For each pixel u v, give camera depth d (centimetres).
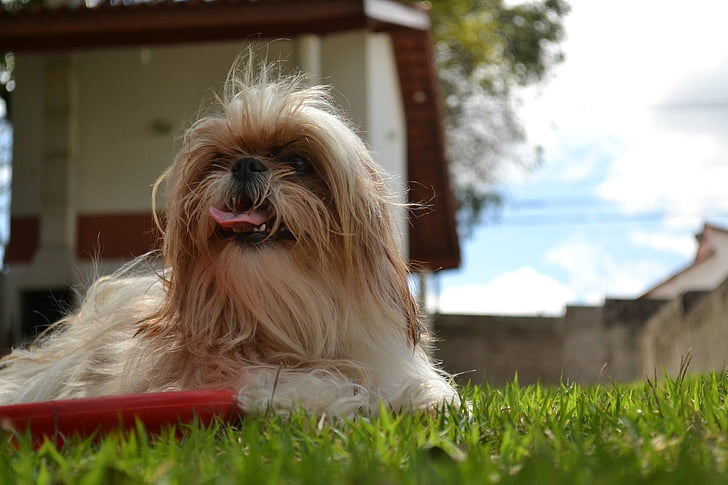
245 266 101
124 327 113
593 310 467
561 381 113
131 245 325
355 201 105
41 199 325
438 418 89
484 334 470
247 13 265
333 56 313
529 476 64
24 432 84
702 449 70
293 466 69
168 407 87
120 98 331
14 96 339
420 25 316
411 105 382
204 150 108
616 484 61
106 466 66
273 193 102
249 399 93
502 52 730
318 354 104
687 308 414
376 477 65
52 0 320
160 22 268
